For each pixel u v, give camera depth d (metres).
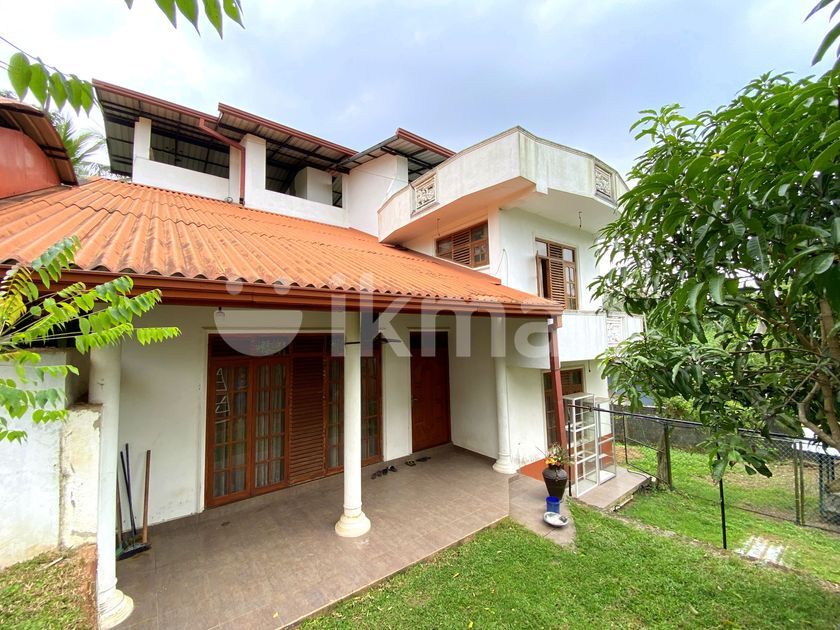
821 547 5.56
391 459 7.74
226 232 5.91
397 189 11.32
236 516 5.44
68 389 3.09
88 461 2.95
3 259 2.54
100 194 6.85
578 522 5.57
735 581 4.27
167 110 9.43
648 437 12.09
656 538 5.20
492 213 8.41
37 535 2.74
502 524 5.39
